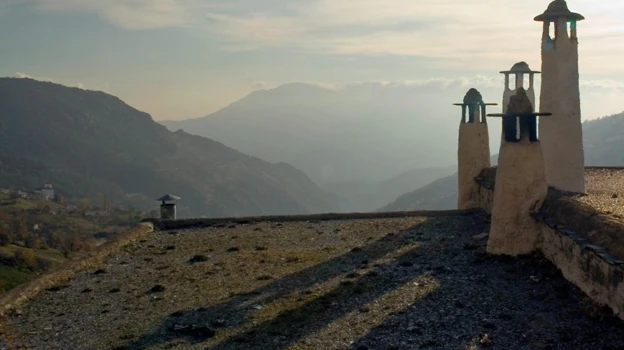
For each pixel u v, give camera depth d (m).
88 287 15.05
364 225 21.30
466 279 13.83
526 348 9.91
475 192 22.94
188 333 11.62
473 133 22.89
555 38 16.59
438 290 13.18
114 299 14.05
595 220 12.34
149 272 16.25
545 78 16.91
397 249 17.36
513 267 14.37
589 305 11.13
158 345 11.10
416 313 11.86
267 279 15.01
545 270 13.63
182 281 15.23
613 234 11.36
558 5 16.45
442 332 10.82
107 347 11.15
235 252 18.14
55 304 13.85
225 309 12.86
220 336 11.35
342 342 10.66
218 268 16.33
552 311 11.34
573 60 16.61
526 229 14.88
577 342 9.93
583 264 11.88
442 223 20.86
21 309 13.55
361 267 15.59
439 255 16.28
